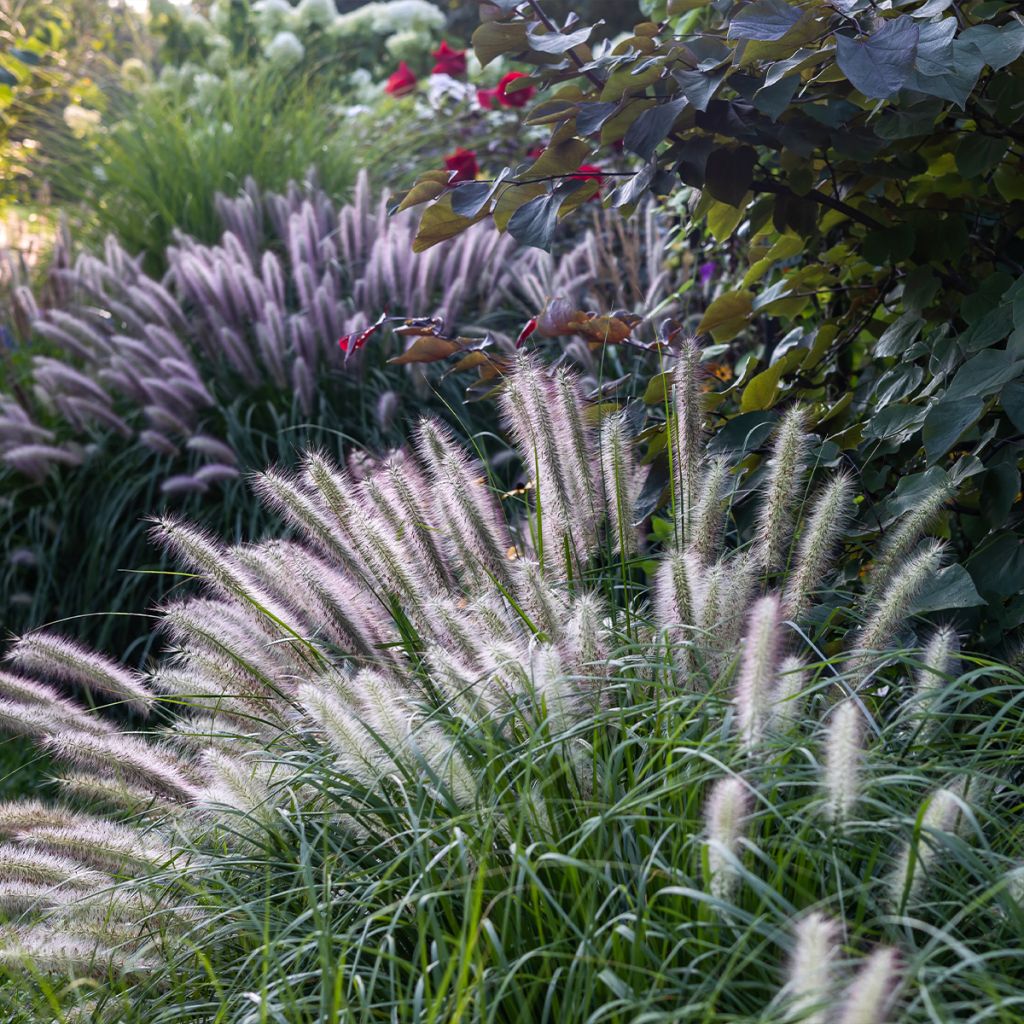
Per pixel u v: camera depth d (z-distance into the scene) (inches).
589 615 74.7
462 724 72.4
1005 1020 48.8
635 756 75.9
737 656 71.6
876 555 90.9
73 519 180.4
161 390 176.2
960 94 76.8
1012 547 83.1
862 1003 42.8
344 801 72.5
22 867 76.3
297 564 86.7
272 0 381.7
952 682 67.2
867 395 107.4
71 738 81.0
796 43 81.9
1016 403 79.9
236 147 256.5
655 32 96.3
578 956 55.4
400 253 196.7
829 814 56.3
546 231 97.4
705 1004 50.7
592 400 110.6
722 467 83.8
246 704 85.6
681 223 169.9
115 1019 70.1
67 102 323.3
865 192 103.3
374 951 59.9
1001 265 103.4
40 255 254.4
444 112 306.7
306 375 178.9
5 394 200.1
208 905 72.2
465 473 88.4
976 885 61.9
